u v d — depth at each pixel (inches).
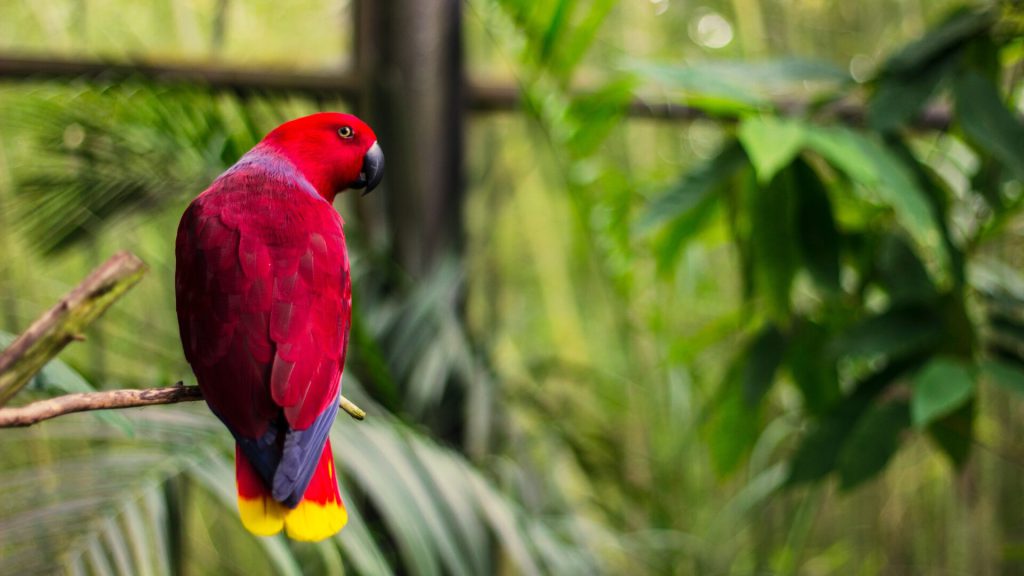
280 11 220.4
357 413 90.6
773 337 171.6
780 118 156.5
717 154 153.2
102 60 163.2
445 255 176.2
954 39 154.9
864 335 153.3
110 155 153.8
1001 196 162.1
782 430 225.8
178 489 121.1
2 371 81.7
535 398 183.8
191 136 154.5
